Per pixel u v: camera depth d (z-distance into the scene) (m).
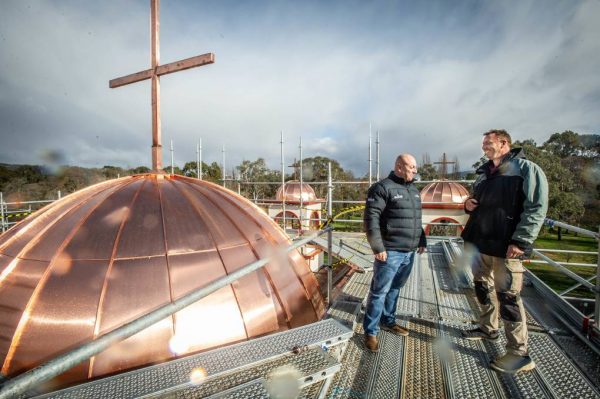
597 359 3.50
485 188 3.56
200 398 2.35
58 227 4.07
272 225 5.65
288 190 23.30
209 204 4.95
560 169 32.38
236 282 4.20
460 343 3.85
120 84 5.89
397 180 3.75
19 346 3.25
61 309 3.40
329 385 2.98
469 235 3.82
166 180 5.29
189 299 2.27
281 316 4.46
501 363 3.27
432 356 3.59
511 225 3.31
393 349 3.74
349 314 4.52
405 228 3.68
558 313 4.51
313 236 4.16
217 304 3.92
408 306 4.85
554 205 30.72
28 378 1.53
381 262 3.72
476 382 3.14
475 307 4.80
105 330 3.36
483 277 3.79
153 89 5.55
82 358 1.74
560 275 20.20
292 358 2.86
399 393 3.01
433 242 9.72
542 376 3.21
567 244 29.36
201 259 4.10
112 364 3.30
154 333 3.51
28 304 3.41
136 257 3.81
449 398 2.94
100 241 3.86
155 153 5.51
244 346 3.00
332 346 3.24
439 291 5.50
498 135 3.54
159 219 4.26
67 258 3.71
